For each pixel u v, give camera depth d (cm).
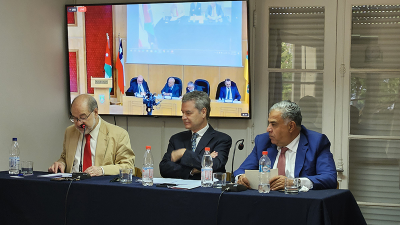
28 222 238
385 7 368
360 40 372
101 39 396
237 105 377
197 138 291
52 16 384
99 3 400
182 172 274
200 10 380
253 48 381
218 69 379
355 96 374
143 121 404
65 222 229
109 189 221
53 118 383
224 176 222
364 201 371
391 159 366
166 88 389
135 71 394
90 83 400
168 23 386
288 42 382
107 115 400
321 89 377
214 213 198
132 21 392
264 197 190
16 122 336
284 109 244
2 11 322
